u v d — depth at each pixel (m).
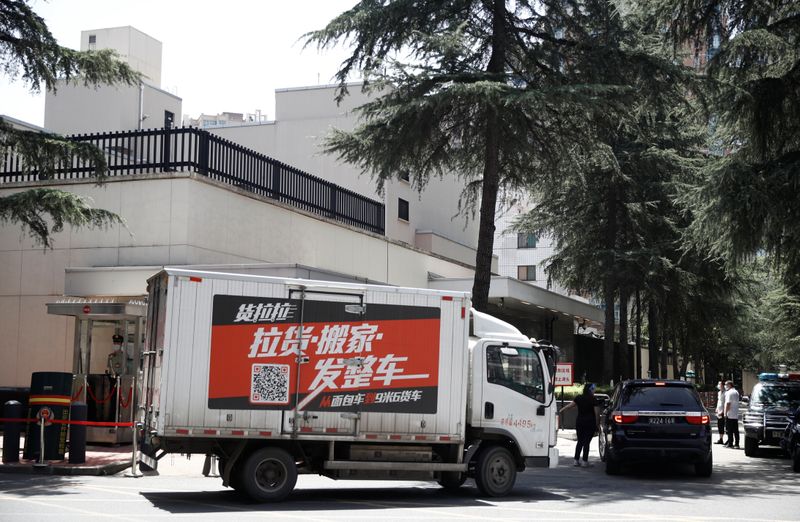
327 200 30.25
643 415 17.64
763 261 24.08
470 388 13.90
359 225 32.41
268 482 12.69
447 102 18.73
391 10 20.69
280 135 39.81
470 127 21.06
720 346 56.59
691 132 32.84
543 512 12.13
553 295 39.91
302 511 11.78
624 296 34.91
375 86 20.48
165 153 23.97
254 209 25.62
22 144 18.56
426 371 13.45
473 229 47.00
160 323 12.66
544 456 14.18
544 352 14.48
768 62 21.89
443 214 42.94
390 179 22.02
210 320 12.48
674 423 17.56
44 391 17.00
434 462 13.63
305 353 12.89
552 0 21.31
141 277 22.58
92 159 19.05
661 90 20.83
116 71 19.56
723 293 35.88
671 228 33.44
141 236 23.39
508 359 14.14
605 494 14.63
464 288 35.44
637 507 12.93
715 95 21.33
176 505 12.16
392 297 13.40
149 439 12.77
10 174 24.48
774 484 16.72
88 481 15.10
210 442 12.65
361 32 21.00
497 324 14.34
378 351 13.25
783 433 21.80
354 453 13.23
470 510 12.22
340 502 12.98
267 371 12.68
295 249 27.41
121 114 40.12
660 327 39.31
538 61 21.83
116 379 20.25
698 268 33.81
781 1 21.58
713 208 20.83
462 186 44.81
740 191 20.20
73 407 16.89
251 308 12.68
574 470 19.41
